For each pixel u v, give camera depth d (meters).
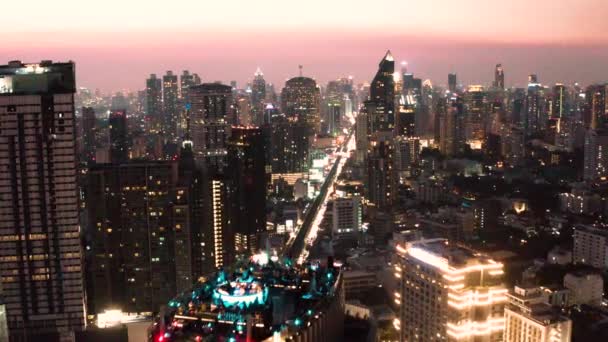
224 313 152.75
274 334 142.12
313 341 151.88
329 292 172.62
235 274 183.50
